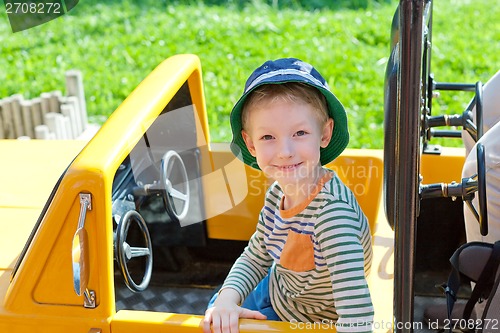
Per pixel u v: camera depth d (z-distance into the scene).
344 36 5.82
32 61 5.74
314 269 1.55
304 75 1.48
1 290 1.72
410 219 1.38
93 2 6.83
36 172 2.39
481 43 5.58
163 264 2.31
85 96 5.02
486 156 1.66
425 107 1.88
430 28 1.96
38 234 1.55
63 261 1.55
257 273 1.72
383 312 1.62
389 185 1.62
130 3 6.81
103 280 1.54
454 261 1.59
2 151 2.55
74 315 1.57
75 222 1.52
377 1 6.66
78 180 1.50
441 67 5.17
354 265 1.45
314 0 6.72
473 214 1.61
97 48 5.89
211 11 6.53
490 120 2.02
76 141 2.64
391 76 1.63
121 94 5.08
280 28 6.04
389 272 1.78
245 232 2.31
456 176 2.24
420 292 2.32
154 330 1.54
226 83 5.05
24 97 5.10
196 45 5.79
